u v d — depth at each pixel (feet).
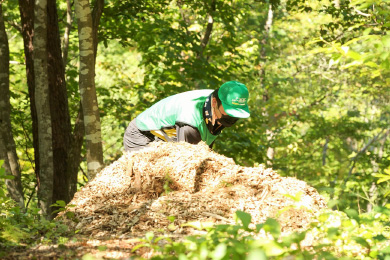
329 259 9.29
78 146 34.50
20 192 30.89
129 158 16.88
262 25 71.36
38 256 11.67
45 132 29.01
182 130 16.44
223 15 42.73
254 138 49.39
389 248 10.61
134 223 14.25
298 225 13.83
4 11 45.62
